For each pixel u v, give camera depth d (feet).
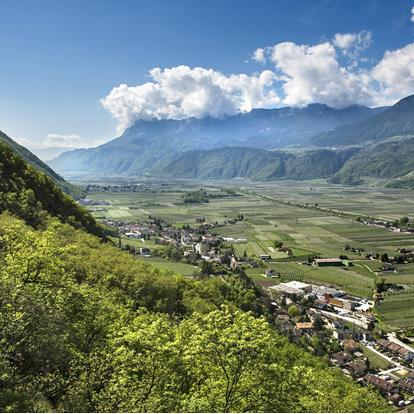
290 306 542.16
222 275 598.75
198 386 125.39
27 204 394.32
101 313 151.33
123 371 114.83
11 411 96.99
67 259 270.46
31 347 113.91
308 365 299.79
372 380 363.97
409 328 492.54
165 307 297.94
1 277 126.31
